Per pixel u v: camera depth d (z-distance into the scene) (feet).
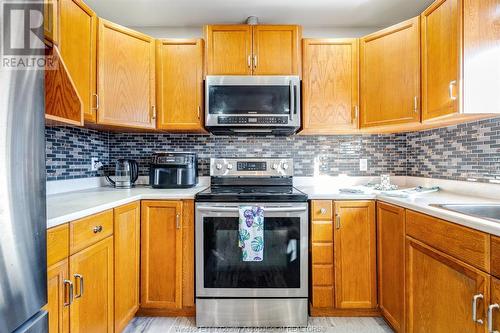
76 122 4.66
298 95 6.63
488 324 2.97
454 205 4.38
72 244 3.80
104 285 4.61
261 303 5.82
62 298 3.58
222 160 7.45
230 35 6.79
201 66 6.81
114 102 6.03
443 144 6.36
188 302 5.88
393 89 6.00
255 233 5.62
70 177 6.42
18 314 2.45
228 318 5.82
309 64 6.75
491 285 2.98
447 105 4.69
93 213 4.28
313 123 6.75
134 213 5.65
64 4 4.91
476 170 5.44
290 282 5.80
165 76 6.81
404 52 5.79
